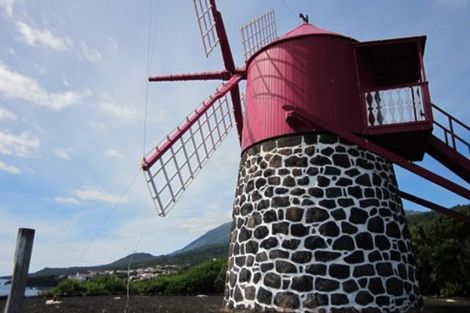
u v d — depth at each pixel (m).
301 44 12.20
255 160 12.06
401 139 11.26
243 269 11.06
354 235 10.24
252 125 12.62
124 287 18.28
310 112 11.47
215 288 18.20
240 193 12.38
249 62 13.68
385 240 10.48
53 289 16.61
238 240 11.68
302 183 10.85
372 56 12.08
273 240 10.64
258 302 10.34
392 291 10.00
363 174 10.95
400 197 12.06
